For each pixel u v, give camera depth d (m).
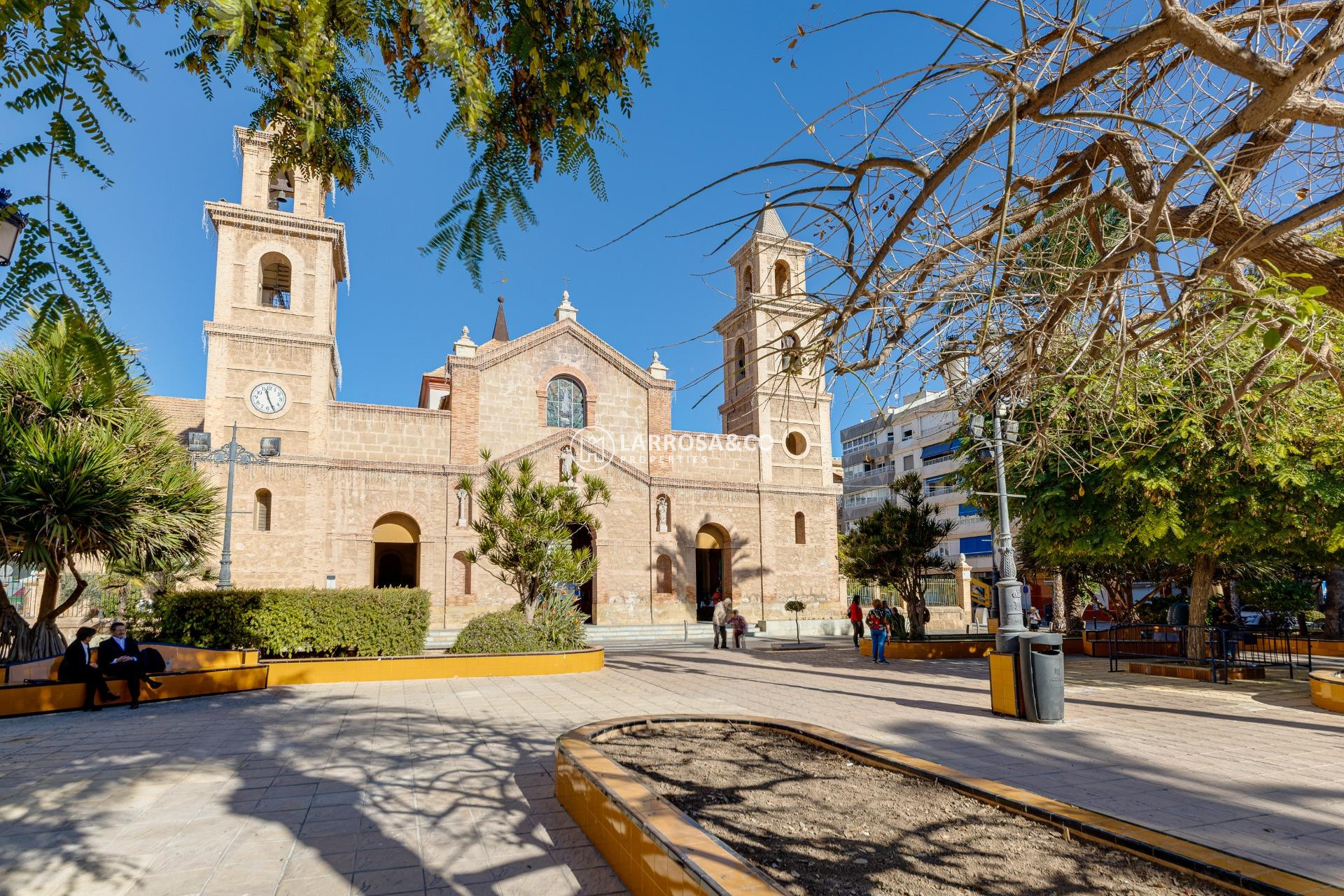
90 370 1.93
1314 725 10.09
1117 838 4.56
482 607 28.06
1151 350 3.91
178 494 14.20
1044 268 3.45
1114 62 2.66
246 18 1.79
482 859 5.24
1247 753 8.36
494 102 2.53
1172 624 17.11
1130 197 3.81
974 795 5.62
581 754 6.27
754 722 8.46
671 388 34.12
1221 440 11.45
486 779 7.23
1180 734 9.48
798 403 36.50
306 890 4.75
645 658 20.50
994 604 28.52
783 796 5.71
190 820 6.07
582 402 32.62
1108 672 16.55
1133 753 8.35
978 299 3.30
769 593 33.81
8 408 11.96
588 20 2.75
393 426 28.80
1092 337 3.58
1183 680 15.11
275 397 26.73
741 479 34.69
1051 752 8.42
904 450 52.22
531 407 31.16
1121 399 4.21
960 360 3.89
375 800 6.55
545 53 2.74
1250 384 3.62
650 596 31.67
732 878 3.51
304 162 2.87
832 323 3.59
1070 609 24.75
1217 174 2.47
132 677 11.69
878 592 36.84
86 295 1.92
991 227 3.33
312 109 2.34
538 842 5.55
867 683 14.68
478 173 2.55
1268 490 12.51
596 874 4.99
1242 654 21.31
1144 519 13.28
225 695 12.91
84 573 22.97
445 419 29.67
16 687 10.96
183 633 14.87
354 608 15.84
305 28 1.84
